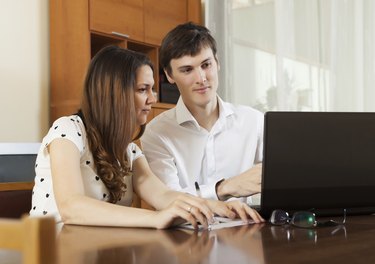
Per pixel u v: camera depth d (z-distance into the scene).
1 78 3.08
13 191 1.83
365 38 3.37
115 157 1.52
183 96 1.95
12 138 3.12
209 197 1.54
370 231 1.08
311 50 3.63
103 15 3.25
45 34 3.33
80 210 1.22
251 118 2.08
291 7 3.71
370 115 1.28
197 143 2.00
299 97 3.67
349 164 1.27
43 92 3.31
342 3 3.46
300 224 1.15
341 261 0.72
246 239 0.96
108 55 1.51
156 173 1.92
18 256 0.80
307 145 1.23
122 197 1.57
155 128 2.03
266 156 1.21
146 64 1.57
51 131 1.43
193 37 1.84
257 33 3.94
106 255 0.78
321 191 1.26
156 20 3.67
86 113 1.52
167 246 0.88
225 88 4.04
